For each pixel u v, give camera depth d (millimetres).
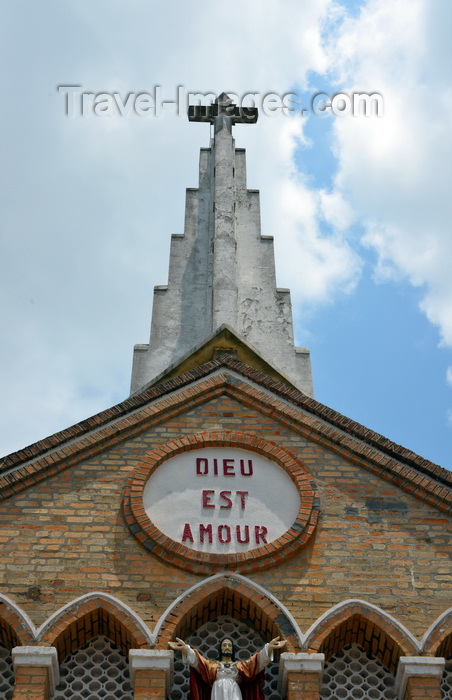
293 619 17391
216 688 16391
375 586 17812
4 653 17297
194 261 26859
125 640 17359
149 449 19641
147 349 25062
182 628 17516
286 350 25234
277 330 25625
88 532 18328
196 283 26391
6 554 17891
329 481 19281
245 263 26734
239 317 25750
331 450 19781
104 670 17266
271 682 17219
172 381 20625
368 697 17109
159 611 17422
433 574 17984
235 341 22406
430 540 18453
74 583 17625
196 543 18297
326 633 17234
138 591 17625
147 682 16672
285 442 19906
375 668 17453
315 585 17812
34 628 17047
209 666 16703
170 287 26281
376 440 19812
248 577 17938
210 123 30188
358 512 18812
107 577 17750
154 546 18141
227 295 24703
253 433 20016
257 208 28031
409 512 18859
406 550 18297
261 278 26500
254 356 22359
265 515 18766
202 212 27953
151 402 20344
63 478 19094
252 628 17828
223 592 17781
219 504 18891
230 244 25969
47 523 18391
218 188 27281
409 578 17922
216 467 19453
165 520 18609
